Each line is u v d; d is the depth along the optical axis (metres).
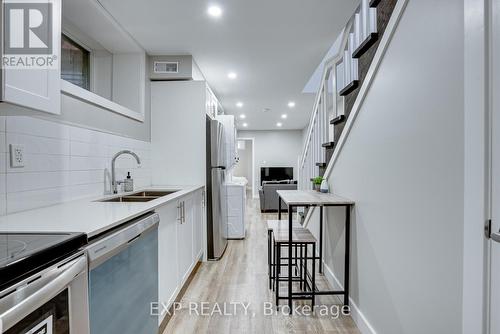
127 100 2.90
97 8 2.11
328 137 2.86
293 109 6.29
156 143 3.21
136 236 1.35
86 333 0.97
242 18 2.38
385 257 1.53
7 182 1.38
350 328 1.90
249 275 2.83
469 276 0.93
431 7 1.14
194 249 2.82
